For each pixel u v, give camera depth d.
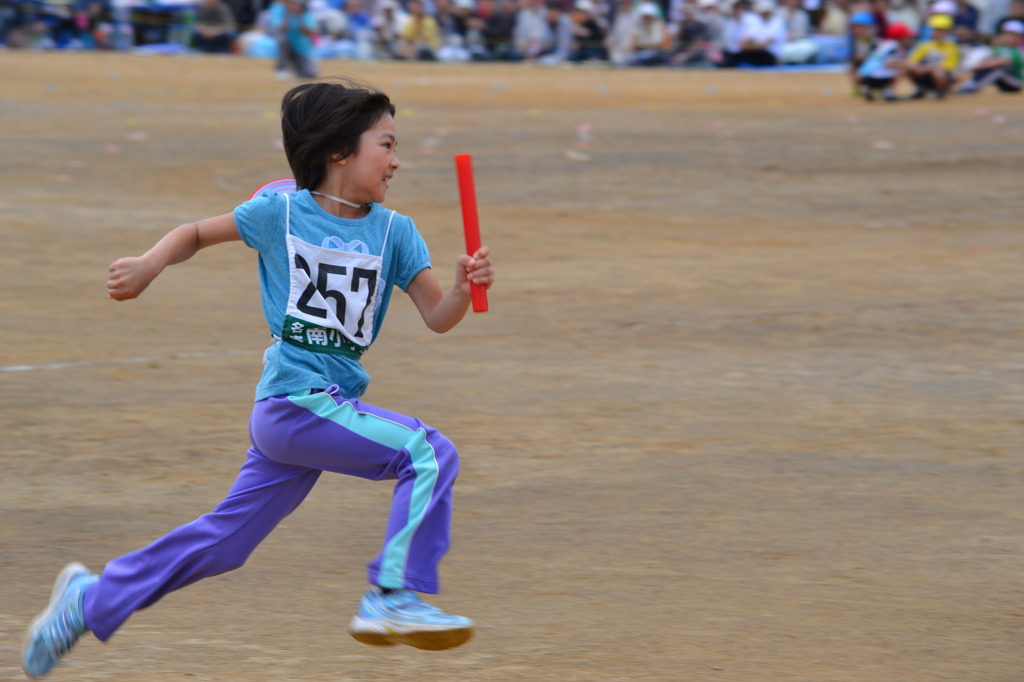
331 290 12.98
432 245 44.41
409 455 12.89
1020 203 53.81
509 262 41.78
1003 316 34.47
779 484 21.56
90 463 22.55
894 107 90.00
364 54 135.38
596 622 16.02
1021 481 21.72
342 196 13.25
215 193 55.59
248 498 13.48
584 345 31.58
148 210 50.91
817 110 88.56
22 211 49.94
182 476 21.94
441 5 136.88
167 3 135.50
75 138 73.06
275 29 112.31
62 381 27.97
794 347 31.41
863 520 19.81
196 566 13.44
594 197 55.66
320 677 14.41
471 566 17.94
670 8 138.62
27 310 34.78
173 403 26.45
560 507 20.42
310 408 12.81
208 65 123.00
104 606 13.37
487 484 21.58
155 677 14.40
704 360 30.19
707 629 15.81
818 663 14.80
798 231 48.16
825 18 132.25
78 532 19.25
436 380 28.36
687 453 23.36
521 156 67.19
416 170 62.50
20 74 108.31
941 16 96.00
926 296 36.97
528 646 15.30
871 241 45.97
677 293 37.38
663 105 93.12
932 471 22.28
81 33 133.75
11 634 15.62
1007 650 15.18
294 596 16.95
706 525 19.59
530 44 135.12
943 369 29.31
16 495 20.84
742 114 86.44
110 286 12.54
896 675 14.47
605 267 41.03
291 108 13.19
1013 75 99.31
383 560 12.76
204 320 34.09
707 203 54.34
